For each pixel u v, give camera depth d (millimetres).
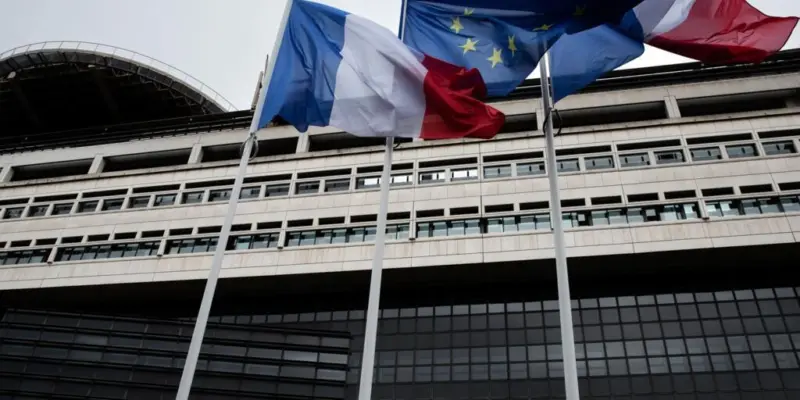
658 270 40094
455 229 42781
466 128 18281
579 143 44938
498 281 41812
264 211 46781
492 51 19031
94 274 46094
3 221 51844
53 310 47344
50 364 41625
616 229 40188
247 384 40031
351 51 19688
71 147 58250
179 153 55344
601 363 37344
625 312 39031
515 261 40188
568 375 15172
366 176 47062
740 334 36938
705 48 18156
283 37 20312
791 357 35594
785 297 37969
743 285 38906
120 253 47594
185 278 44156
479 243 41344
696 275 39812
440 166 46250
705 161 42281
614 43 18453
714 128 43844
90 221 50000
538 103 48938
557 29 18047
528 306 40531
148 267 45531
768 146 42531
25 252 49469
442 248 41656
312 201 46438
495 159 45750
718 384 35406
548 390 37031
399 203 44750
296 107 19328
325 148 53250
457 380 38438
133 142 56656
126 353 41844
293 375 40125
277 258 43719
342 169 47844
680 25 18406
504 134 46719
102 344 42250
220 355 41094
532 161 45000
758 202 40062
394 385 38969
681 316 38250
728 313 37875
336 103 19047
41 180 54094
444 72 19000
